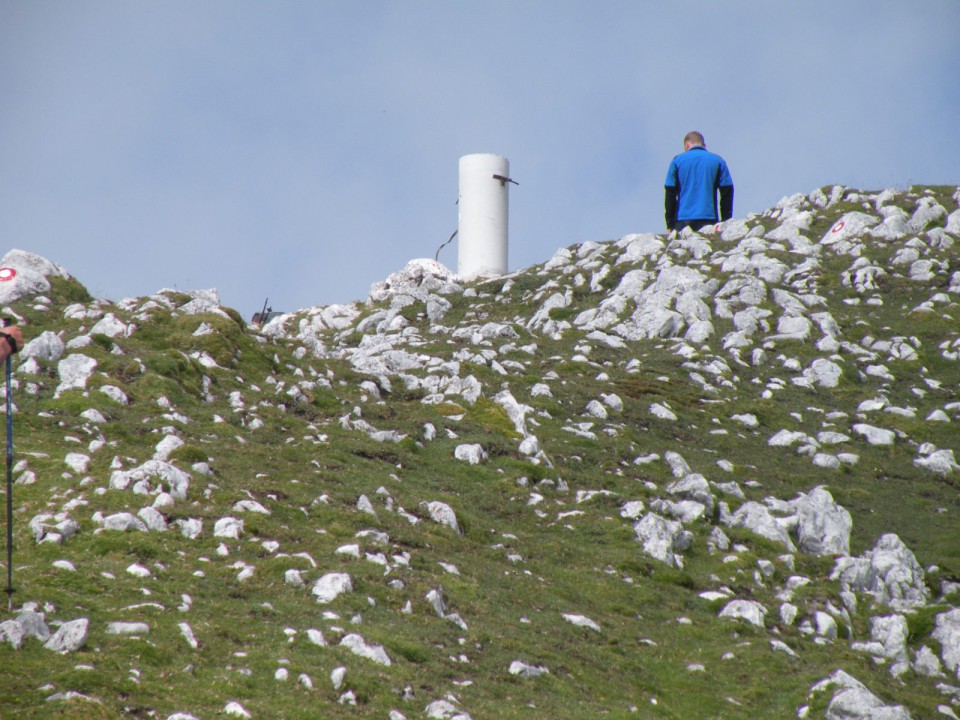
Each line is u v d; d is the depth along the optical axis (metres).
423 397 132.50
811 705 71.25
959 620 87.81
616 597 86.50
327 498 90.88
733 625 83.69
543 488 108.12
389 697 58.47
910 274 181.75
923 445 128.88
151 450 92.56
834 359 153.62
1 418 93.38
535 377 143.00
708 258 195.50
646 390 142.12
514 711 61.25
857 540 105.25
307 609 68.00
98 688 51.72
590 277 195.50
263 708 53.97
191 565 71.94
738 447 127.94
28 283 129.38
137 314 128.25
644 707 68.06
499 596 80.62
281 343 140.88
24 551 69.12
